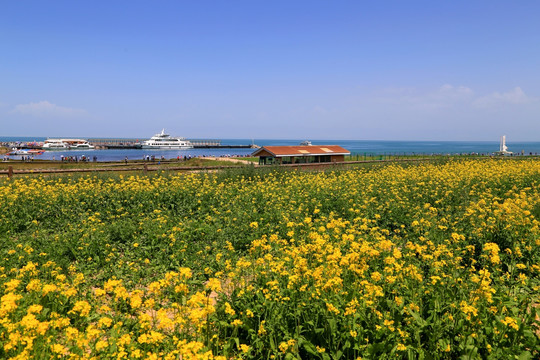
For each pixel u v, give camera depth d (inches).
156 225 468.4
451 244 370.3
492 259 273.7
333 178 874.1
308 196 647.8
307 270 255.8
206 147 7632.9
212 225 489.1
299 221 494.9
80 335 190.2
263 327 212.4
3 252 363.9
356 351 199.5
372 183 780.6
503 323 204.4
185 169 1037.2
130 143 7765.8
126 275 340.8
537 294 265.3
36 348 189.2
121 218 532.7
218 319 227.8
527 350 204.1
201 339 211.2
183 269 254.7
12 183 706.8
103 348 193.2
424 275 300.2
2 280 291.3
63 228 477.7
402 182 783.7
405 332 202.1
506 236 370.3
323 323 217.0
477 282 241.3
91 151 5994.1
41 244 396.8
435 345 199.3
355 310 213.0
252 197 641.6
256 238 420.8
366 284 234.2
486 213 445.1
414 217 487.8
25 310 231.8
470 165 1137.4
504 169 930.7
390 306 228.7
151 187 671.1
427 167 1158.3
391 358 191.3
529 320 219.5
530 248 334.3
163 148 6540.4
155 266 366.6
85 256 376.5
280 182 856.3
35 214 523.8
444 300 239.3
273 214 522.6
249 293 254.8
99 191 643.5
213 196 655.1
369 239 402.3
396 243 395.5
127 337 188.2
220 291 295.0
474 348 192.4
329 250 300.2
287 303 239.5
